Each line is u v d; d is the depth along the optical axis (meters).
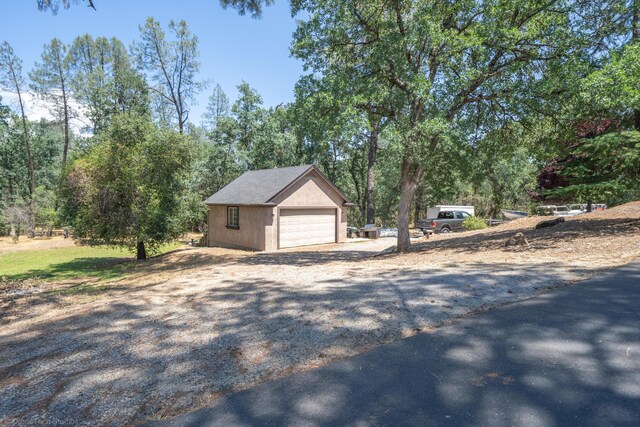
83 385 3.13
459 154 12.37
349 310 4.79
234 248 19.86
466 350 3.34
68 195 15.59
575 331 3.61
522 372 2.88
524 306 4.47
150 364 3.49
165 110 34.50
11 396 3.03
